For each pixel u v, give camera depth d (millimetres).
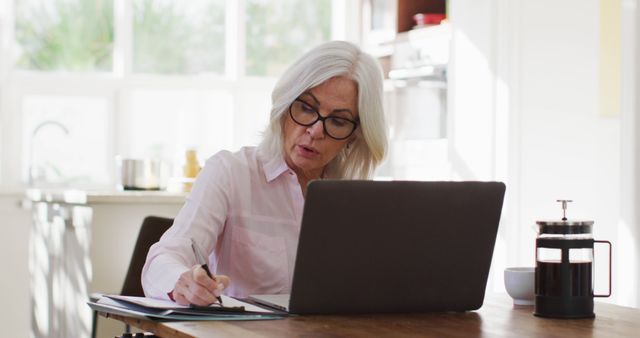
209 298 1853
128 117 5566
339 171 2490
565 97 4250
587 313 1936
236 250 2350
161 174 4887
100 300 1969
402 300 1989
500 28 4270
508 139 4211
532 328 1792
